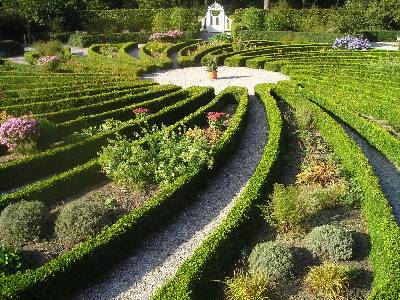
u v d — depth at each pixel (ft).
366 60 121.39
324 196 48.08
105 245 39.40
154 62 123.03
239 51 136.98
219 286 37.40
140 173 51.16
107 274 39.65
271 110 73.87
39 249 41.04
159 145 56.24
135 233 42.70
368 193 46.65
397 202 51.31
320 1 237.86
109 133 62.85
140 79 107.65
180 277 34.91
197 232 45.70
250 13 188.96
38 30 183.83
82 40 167.73
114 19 194.39
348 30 175.22
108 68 112.88
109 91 87.56
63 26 182.50
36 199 48.14
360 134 69.72
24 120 58.39
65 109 77.92
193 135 61.11
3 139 57.82
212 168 56.08
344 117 74.23
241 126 68.85
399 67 106.73
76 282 37.27
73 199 50.08
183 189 49.42
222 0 247.91
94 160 55.16
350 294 36.09
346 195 49.06
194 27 187.62
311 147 62.64
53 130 61.87
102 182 53.88
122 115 73.92
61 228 42.45
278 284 37.35
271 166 52.39
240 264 39.99
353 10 178.40
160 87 90.02
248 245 42.50
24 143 58.65
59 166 57.72
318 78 99.50
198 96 81.56
